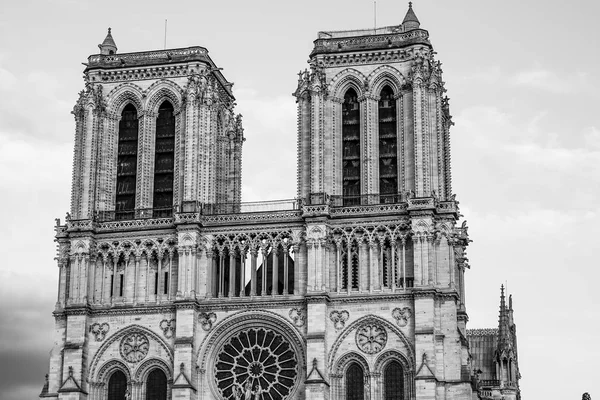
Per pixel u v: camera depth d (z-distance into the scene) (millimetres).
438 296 144125
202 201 152125
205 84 156750
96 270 152375
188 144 153125
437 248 145875
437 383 140500
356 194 151375
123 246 152375
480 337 196000
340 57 154125
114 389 149625
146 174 156125
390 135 152250
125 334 149750
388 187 150750
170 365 147500
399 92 151875
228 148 166250
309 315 144500
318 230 146875
